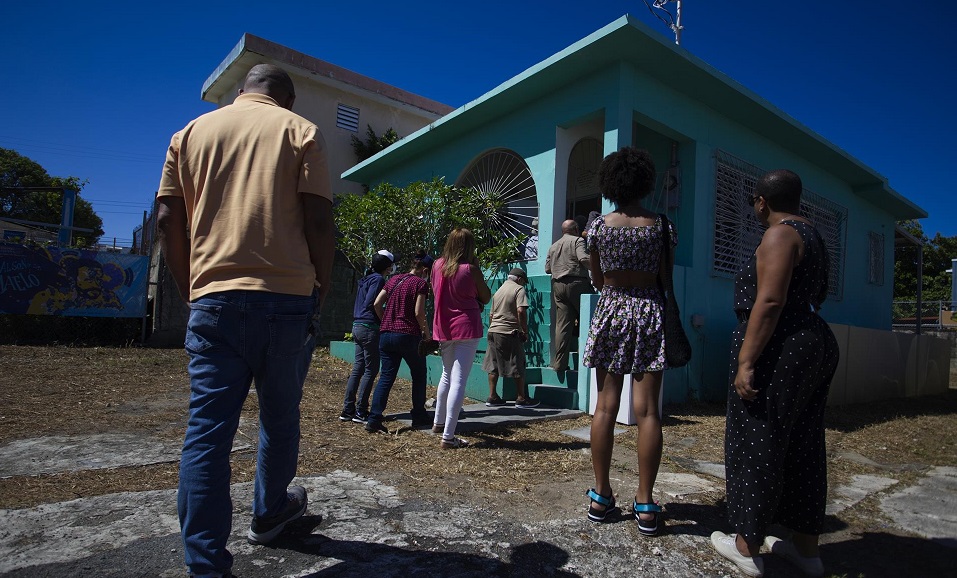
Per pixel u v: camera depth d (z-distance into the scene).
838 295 10.27
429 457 3.86
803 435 2.44
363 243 9.00
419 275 4.86
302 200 2.04
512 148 7.77
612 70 6.34
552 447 4.28
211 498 1.83
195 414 1.89
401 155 10.00
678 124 6.96
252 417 4.70
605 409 2.78
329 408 5.39
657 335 2.72
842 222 10.40
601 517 2.78
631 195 2.85
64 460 3.33
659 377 2.76
